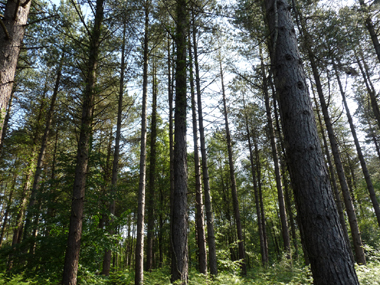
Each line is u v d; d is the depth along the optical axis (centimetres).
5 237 2403
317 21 856
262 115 1225
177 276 548
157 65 1249
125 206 1645
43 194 699
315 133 340
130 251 2970
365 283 586
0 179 1512
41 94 1494
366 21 1015
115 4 789
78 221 577
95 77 696
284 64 378
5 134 1355
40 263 629
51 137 1609
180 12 761
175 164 641
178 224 591
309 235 299
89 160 729
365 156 2347
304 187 315
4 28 437
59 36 736
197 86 1115
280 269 938
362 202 2253
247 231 2767
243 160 2262
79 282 615
